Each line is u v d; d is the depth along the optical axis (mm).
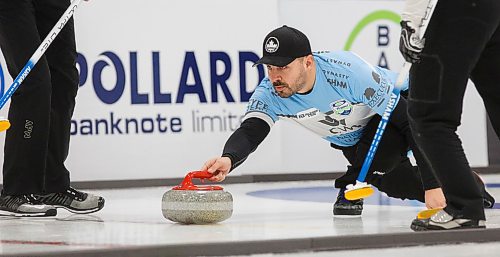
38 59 10438
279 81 10047
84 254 7387
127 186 18516
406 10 8484
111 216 11742
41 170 11258
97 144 18359
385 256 7582
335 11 20188
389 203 13539
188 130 18953
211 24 19109
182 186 10273
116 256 7441
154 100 18750
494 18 8586
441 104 8547
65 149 11727
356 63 10438
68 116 11719
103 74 18422
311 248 7910
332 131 11102
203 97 19047
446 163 8578
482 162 21312
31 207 11266
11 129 11172
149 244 7766
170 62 18828
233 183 19281
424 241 8234
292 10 19859
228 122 19203
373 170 11102
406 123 10508
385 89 10438
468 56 8508
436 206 10000
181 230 9500
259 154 19516
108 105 18453
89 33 18312
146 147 18688
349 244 8023
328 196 15539
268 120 10742
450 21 8445
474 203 8641
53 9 11562
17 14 11062
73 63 11742
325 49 20094
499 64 8953
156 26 18750
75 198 11758
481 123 21281
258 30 19438
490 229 8453
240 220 10781
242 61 19328
